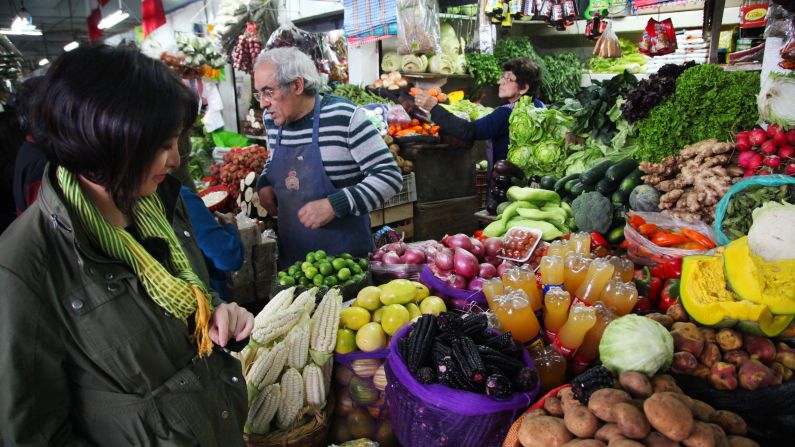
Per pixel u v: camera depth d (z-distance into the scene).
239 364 1.31
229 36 5.97
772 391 1.36
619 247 2.72
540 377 1.59
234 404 1.25
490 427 1.39
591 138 3.74
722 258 1.68
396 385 1.55
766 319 1.49
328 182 2.59
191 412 1.09
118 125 0.79
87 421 1.01
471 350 1.44
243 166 4.46
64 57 0.82
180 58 5.91
